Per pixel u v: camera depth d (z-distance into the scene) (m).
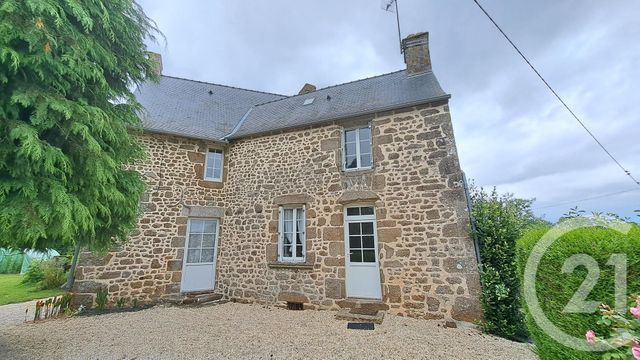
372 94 7.97
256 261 7.52
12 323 5.56
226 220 8.32
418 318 5.59
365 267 6.38
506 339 4.66
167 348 4.14
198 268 7.85
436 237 5.77
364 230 6.57
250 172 8.22
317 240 6.86
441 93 6.43
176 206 7.77
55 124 3.17
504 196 6.07
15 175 2.84
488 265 5.37
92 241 4.13
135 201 4.46
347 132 7.36
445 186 5.90
